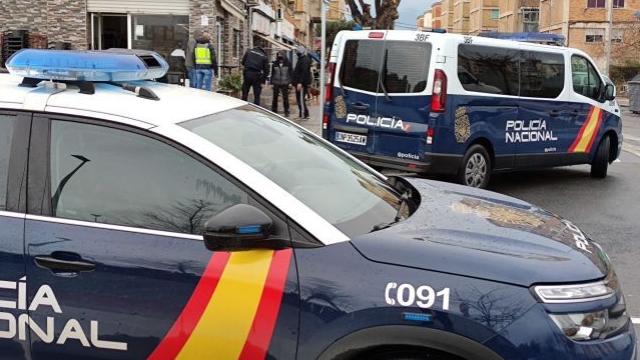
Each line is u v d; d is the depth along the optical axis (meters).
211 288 2.62
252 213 2.59
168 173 2.84
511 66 9.01
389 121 8.56
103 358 2.70
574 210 8.54
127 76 3.18
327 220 2.76
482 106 8.64
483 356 2.48
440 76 8.16
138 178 2.85
